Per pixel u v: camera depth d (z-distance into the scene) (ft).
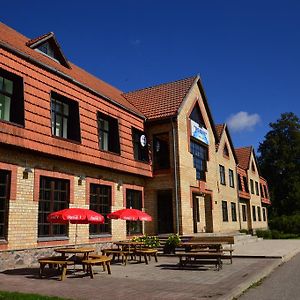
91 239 57.16
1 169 43.37
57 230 51.37
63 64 60.75
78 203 54.90
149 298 27.02
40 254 47.06
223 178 110.42
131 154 67.56
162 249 62.49
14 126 43.68
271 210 204.54
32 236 46.34
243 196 128.36
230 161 117.91
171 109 75.66
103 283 34.17
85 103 57.41
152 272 41.57
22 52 46.37
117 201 64.59
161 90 84.99
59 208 51.85
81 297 27.48
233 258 55.21
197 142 84.43
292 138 217.36
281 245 77.30
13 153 45.11
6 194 44.11
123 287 31.99
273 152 218.79
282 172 213.25
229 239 54.85
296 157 215.10
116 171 64.18
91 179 58.49
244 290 31.68
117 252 49.29
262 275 39.45
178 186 71.87
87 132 56.65
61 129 54.34
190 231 73.20
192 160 78.59
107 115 62.80
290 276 39.70
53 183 51.47
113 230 62.54
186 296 27.68
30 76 47.44
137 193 72.64
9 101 46.34
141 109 79.41
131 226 69.26
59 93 52.29
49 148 48.49
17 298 25.40
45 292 29.53
